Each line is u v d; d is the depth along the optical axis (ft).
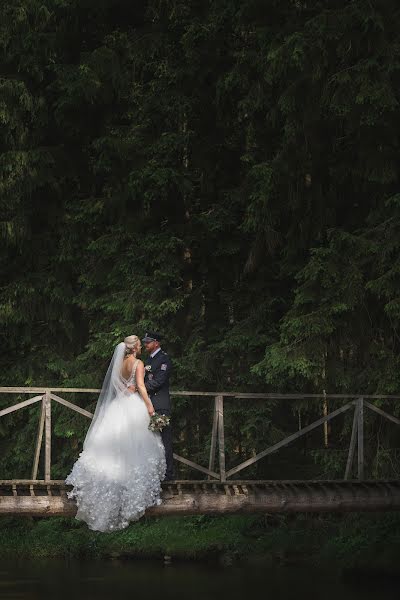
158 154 53.16
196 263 55.11
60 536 53.01
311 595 35.12
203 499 34.99
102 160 53.67
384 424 45.83
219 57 53.21
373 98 40.27
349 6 41.75
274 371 43.57
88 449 33.76
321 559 43.27
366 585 37.42
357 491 36.24
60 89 53.11
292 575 40.29
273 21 47.19
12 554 51.57
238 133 55.26
